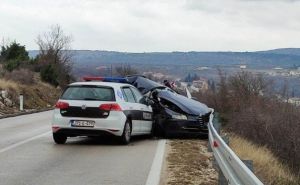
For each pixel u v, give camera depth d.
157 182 8.89
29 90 39.47
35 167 10.26
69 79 55.94
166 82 22.62
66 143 14.45
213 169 10.48
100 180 8.99
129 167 10.41
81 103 13.64
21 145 13.85
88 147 13.57
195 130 15.78
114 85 14.12
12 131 18.19
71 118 13.64
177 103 16.16
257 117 23.11
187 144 14.72
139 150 13.09
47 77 48.81
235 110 28.33
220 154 8.24
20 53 52.44
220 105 29.58
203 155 12.45
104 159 11.46
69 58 56.66
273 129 22.45
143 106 15.34
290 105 25.23
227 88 30.48
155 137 16.44
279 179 13.32
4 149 12.96
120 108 13.72
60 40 56.22
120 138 13.84
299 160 21.02
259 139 22.45
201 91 35.28
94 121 13.53
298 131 21.91
